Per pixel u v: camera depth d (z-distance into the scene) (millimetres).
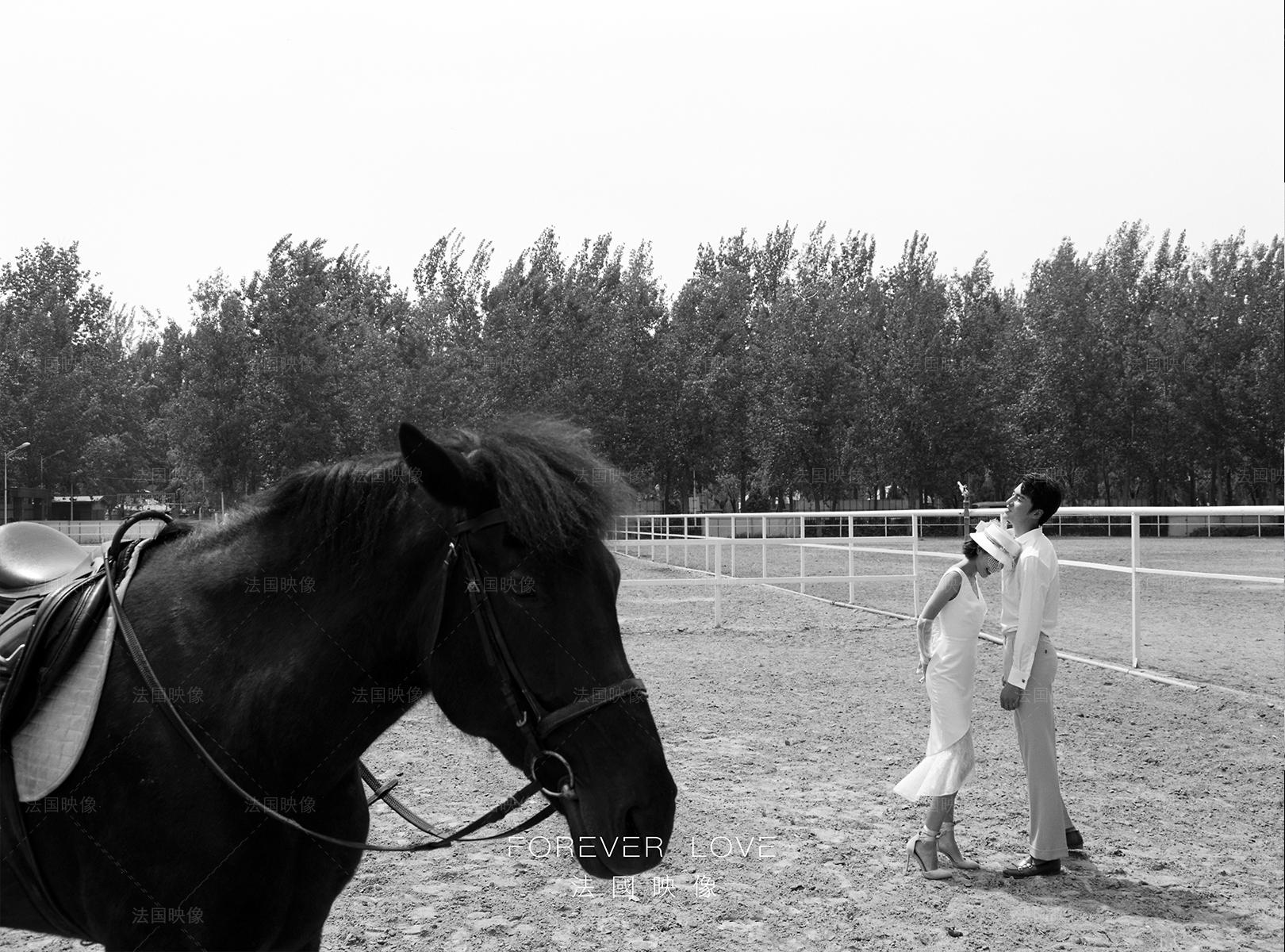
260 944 2148
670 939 3578
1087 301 46906
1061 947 3508
